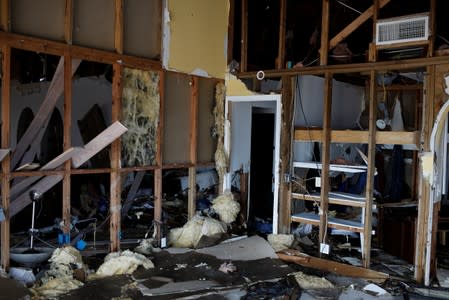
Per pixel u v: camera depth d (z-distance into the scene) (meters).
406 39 4.89
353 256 5.73
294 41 6.95
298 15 6.86
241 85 6.50
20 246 5.07
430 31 4.73
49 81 7.18
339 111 7.30
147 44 5.66
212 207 6.51
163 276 4.75
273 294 4.36
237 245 5.89
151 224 6.17
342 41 5.90
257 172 7.73
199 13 6.25
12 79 6.86
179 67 6.00
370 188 5.23
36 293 4.06
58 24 4.71
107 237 5.85
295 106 6.03
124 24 5.34
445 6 5.32
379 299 4.41
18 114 6.98
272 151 7.68
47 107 4.93
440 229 6.60
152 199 6.95
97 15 5.05
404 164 7.70
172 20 5.88
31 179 4.59
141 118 5.61
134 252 5.32
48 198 6.39
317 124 6.66
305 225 6.48
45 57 6.80
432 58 4.70
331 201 5.68
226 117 6.70
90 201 6.75
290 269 5.12
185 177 7.40
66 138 4.79
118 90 5.25
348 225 5.48
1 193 4.36
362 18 5.36
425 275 4.87
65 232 4.88
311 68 5.67
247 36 6.46
